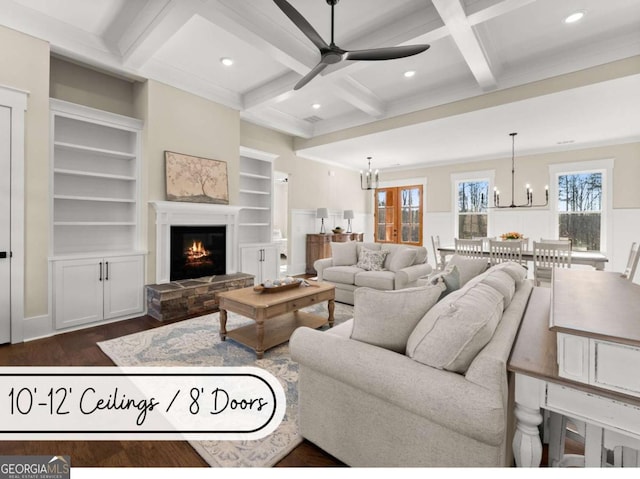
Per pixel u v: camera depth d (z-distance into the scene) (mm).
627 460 1312
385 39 3043
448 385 1113
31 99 2961
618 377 917
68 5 2850
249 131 5762
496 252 4629
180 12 2672
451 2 2354
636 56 3039
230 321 3566
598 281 1769
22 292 2932
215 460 1525
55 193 3527
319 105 5141
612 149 5555
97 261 3434
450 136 5305
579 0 2586
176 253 4180
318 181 7461
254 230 5902
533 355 1177
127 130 3855
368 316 1451
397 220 8547
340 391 1448
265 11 2826
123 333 3193
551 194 6152
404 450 1251
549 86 3510
